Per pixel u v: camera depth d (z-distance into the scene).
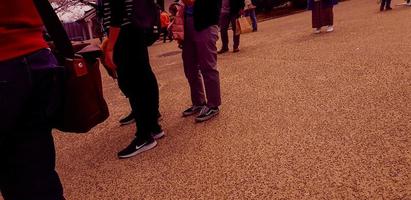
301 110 3.38
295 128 2.97
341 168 2.21
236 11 5.59
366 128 2.74
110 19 2.67
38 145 1.12
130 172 2.71
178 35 3.48
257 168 2.40
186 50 3.58
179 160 2.76
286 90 4.13
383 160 2.22
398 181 1.97
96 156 3.17
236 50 7.70
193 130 3.36
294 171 2.28
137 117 2.98
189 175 2.49
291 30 9.94
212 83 3.48
